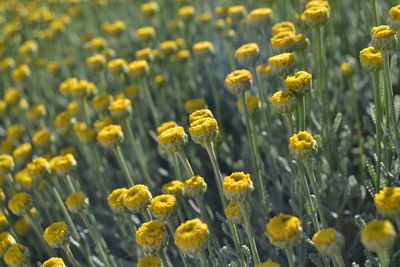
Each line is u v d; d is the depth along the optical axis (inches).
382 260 61.6
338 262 65.7
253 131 111.3
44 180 110.7
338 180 109.3
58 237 89.9
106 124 125.9
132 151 159.6
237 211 78.4
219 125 146.2
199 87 188.7
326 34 142.1
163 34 221.8
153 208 81.7
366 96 134.3
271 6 161.3
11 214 146.3
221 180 86.3
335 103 122.6
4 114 182.7
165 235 76.7
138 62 143.1
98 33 235.9
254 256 77.1
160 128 110.1
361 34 134.6
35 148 183.6
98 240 104.3
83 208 102.0
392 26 81.4
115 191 93.4
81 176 173.3
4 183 127.9
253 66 112.3
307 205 83.9
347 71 118.0
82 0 240.1
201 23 204.8
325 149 110.3
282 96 83.4
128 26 223.0
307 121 120.2
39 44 240.7
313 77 140.9
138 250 116.3
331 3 131.5
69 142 185.9
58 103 214.1
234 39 186.9
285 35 105.4
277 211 110.9
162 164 168.2
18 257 90.8
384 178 94.7
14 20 257.9
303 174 82.4
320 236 65.1
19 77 193.0
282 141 126.9
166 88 189.9
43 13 244.4
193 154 147.1
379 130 88.4
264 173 121.9
